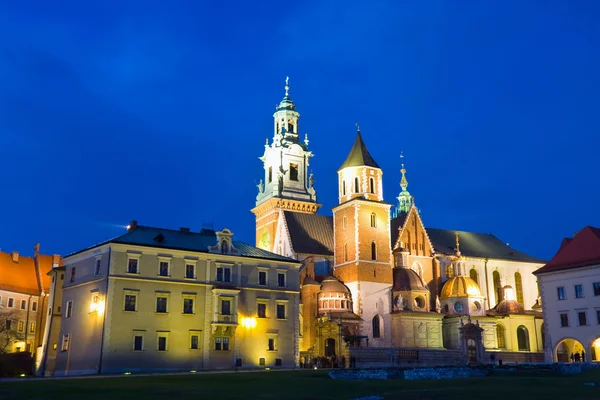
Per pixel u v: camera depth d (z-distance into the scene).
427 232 128.12
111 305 73.31
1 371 74.50
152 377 55.06
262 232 133.12
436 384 51.03
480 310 109.88
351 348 85.06
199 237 87.25
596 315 87.31
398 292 103.56
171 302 77.38
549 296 93.81
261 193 136.75
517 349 110.69
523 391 42.53
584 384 48.56
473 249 128.12
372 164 109.81
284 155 135.12
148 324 75.12
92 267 78.62
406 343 99.88
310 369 73.81
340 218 108.88
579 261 91.50
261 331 83.19
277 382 49.25
